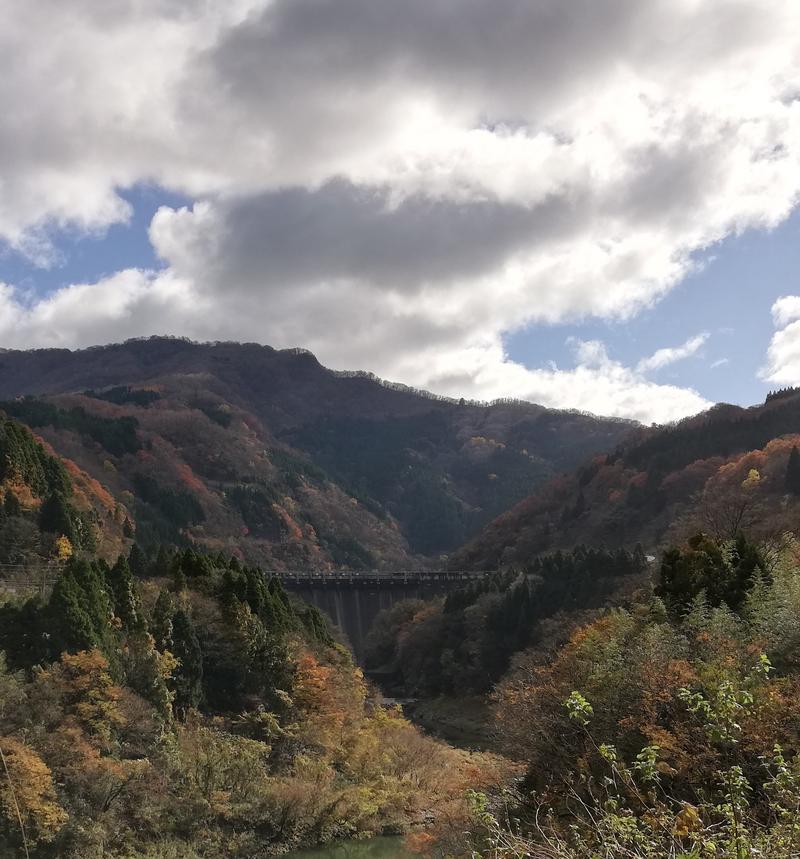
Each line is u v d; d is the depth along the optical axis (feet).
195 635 281.95
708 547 201.57
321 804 233.14
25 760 171.53
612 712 131.64
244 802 225.97
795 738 79.51
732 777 47.39
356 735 292.40
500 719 172.14
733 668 108.58
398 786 266.98
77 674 213.46
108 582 269.85
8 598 259.80
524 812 108.47
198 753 231.50
